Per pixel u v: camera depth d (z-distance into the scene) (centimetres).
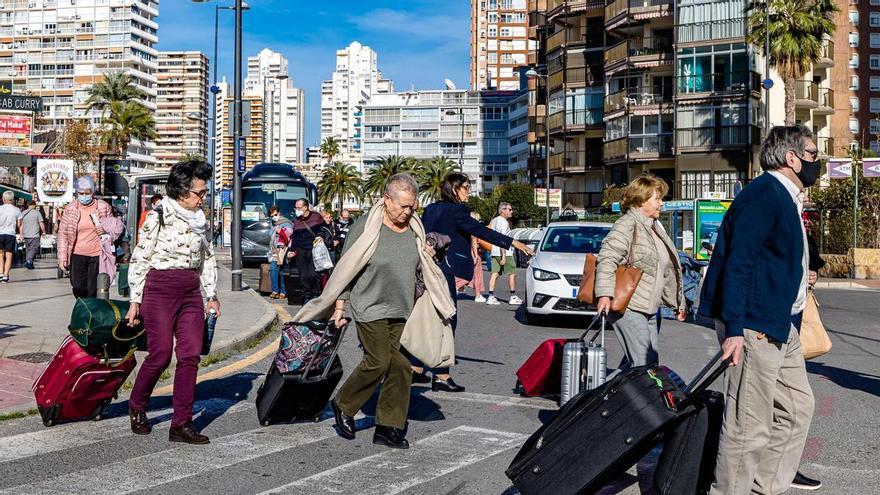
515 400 763
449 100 14062
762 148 446
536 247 1465
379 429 600
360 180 12688
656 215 619
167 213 603
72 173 2850
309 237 1528
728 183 4691
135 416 618
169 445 591
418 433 639
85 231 1138
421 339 609
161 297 601
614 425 416
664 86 5128
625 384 425
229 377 858
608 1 5456
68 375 628
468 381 859
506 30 14700
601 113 5884
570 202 6253
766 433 427
